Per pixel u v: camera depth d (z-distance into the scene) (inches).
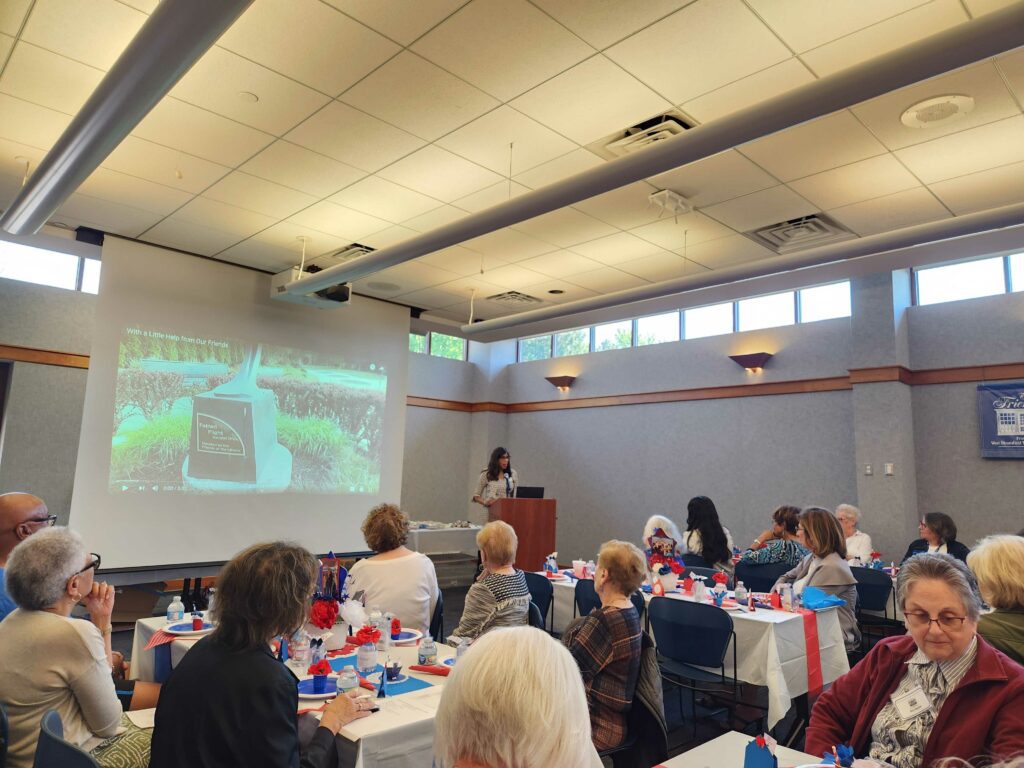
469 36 118.9
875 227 202.7
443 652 100.4
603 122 147.4
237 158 168.2
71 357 303.9
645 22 114.2
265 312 264.4
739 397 328.2
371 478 288.7
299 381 270.7
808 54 122.0
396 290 284.4
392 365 301.3
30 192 151.3
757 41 118.4
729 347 333.4
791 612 142.6
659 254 232.8
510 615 114.3
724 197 182.9
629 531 366.6
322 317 280.7
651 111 142.6
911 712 62.4
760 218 197.9
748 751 52.6
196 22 92.4
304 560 61.6
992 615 71.2
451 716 31.0
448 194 187.5
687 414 348.8
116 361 226.5
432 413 432.5
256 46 122.6
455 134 153.9
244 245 234.8
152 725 79.7
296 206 198.5
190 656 58.7
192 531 238.7
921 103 134.6
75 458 303.0
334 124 150.3
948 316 266.1
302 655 92.7
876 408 267.1
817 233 208.7
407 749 71.5
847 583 155.1
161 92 108.3
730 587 192.5
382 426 295.1
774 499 309.7
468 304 305.7
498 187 182.5
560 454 408.5
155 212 206.4
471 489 441.7
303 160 168.6
